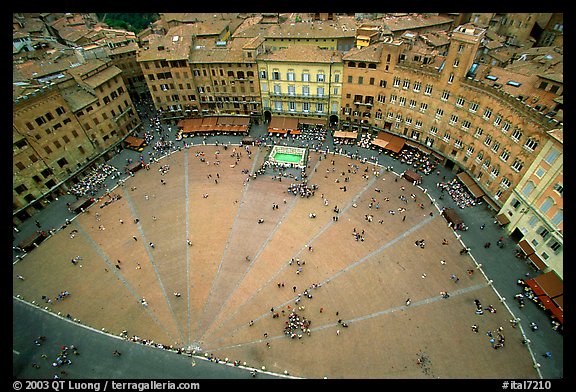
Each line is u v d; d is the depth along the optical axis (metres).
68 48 103.06
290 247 70.19
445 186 79.81
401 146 88.75
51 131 79.25
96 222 77.56
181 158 93.69
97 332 58.50
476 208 74.25
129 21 170.38
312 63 87.88
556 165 56.00
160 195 83.38
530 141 62.34
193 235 73.88
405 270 64.25
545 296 55.84
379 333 55.62
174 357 54.78
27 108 73.88
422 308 58.38
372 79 86.81
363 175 84.88
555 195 56.59
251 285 64.06
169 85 98.12
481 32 69.38
